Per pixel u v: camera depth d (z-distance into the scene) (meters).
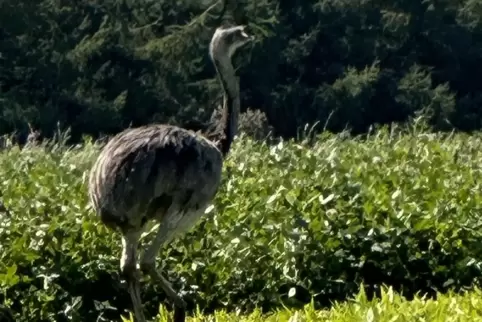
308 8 65.56
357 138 23.86
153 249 14.20
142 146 14.07
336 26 65.69
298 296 16.52
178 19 64.12
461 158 21.27
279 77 63.25
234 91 15.91
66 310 15.84
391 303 13.62
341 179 18.05
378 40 65.94
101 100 58.81
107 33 60.78
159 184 13.98
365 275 16.77
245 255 16.53
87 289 16.16
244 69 61.44
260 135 32.75
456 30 67.06
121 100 58.44
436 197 17.78
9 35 60.72
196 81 61.28
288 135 62.25
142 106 59.84
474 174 19.67
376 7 66.19
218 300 16.44
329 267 16.64
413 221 17.05
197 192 14.25
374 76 62.12
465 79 67.12
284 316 14.10
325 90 62.34
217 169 14.48
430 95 62.53
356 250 16.75
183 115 59.94
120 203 13.95
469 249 16.97
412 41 66.62
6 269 15.86
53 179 18.58
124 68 60.69
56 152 21.94
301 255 16.55
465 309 13.43
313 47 64.88
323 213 16.88
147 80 60.53
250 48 59.84
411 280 16.77
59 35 61.47
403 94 62.91
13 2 60.97
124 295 16.31
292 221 16.69
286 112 62.12
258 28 58.12
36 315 15.91
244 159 20.48
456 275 16.75
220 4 61.62
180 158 14.11
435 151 21.31
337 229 16.81
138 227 14.12
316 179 17.98
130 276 14.13
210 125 15.95
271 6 64.38
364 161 20.05
